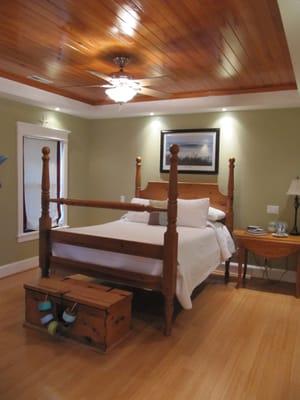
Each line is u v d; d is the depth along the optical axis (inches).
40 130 189.0
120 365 96.0
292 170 173.5
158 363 97.5
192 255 129.5
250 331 119.3
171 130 199.6
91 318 103.5
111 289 115.9
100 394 83.0
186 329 119.7
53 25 101.4
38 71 149.4
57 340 108.1
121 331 109.4
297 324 125.6
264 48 115.3
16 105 174.2
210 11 89.8
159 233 143.6
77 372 92.0
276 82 157.6
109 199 223.9
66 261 131.8
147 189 201.9
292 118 172.2
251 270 183.5
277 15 91.0
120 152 218.4
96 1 86.5
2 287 156.5
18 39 112.6
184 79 154.6
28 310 116.7
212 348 107.0
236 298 151.3
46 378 88.8
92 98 197.0
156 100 190.9
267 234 162.1
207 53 121.3
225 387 87.4
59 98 183.6
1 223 170.4
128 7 89.0
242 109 179.6
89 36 109.1
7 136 170.4
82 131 222.2
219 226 170.6
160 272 115.3
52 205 206.4
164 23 98.0
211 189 184.7
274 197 177.8
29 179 190.2
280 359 101.4
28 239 185.5
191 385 87.8
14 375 89.7
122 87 124.8
